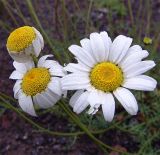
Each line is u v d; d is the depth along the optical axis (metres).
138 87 0.10
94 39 0.10
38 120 0.16
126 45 0.10
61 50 0.16
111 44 0.10
